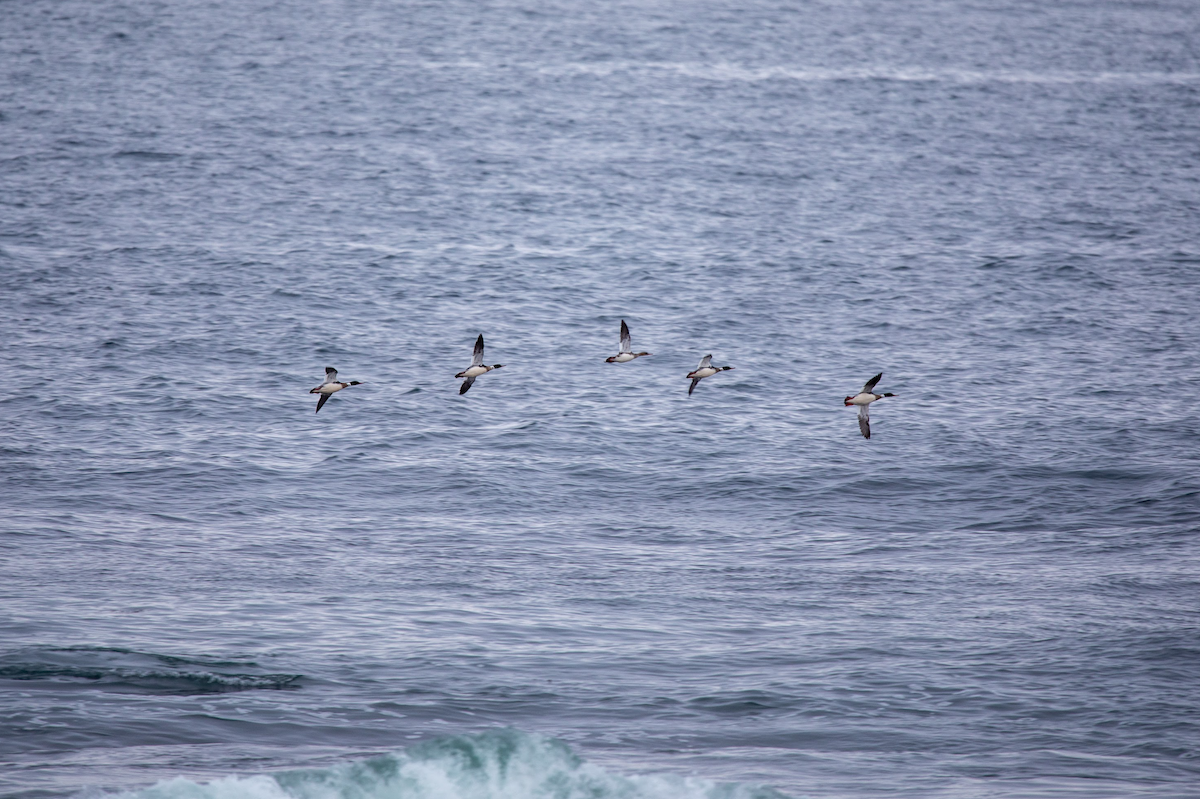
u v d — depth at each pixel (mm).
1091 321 56625
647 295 60219
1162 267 65375
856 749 22234
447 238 69375
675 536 34469
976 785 20859
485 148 91562
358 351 50906
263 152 86375
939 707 23859
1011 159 92125
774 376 49375
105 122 91562
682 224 74000
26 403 43250
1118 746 22312
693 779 20969
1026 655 26203
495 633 27391
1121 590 30047
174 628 27016
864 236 71625
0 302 54094
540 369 49750
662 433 43094
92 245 63500
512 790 20672
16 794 19656
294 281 59781
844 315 57469
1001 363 51031
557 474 39250
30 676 24219
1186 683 24781
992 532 34781
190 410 43594
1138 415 44719
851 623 28188
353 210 73938
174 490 36719
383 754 21781
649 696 24344
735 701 24094
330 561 31844
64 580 29672
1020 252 68062
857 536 34531
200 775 20688
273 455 40031
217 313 54531
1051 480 38688
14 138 85250
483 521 35375
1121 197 81188
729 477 39125
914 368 50375
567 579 30984
